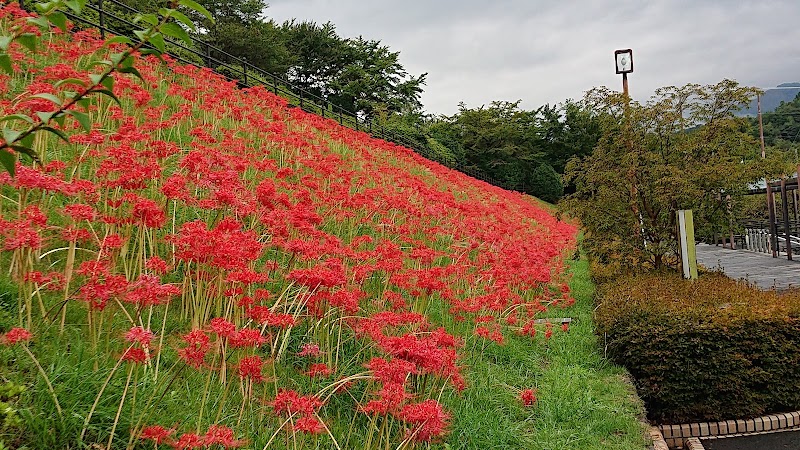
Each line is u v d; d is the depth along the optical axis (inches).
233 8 1114.1
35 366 106.0
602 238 374.9
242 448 112.2
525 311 284.0
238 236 136.6
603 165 368.8
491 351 223.0
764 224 993.5
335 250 172.9
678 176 329.7
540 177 1472.7
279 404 112.8
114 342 123.9
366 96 1282.0
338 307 154.7
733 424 225.6
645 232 362.6
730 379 223.6
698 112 359.6
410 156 521.7
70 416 98.3
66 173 188.1
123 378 112.0
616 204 371.6
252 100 404.8
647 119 359.9
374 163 414.0
